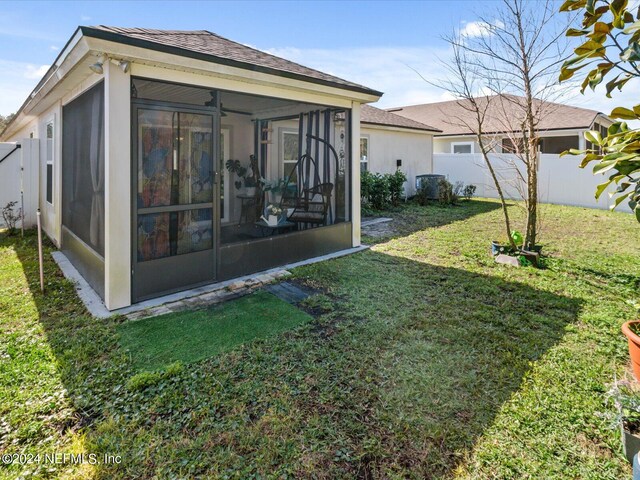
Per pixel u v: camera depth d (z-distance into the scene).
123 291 4.09
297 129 8.00
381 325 3.68
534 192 5.83
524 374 2.85
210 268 4.86
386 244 7.13
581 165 2.27
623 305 4.14
